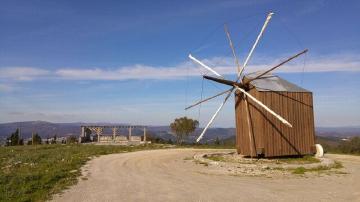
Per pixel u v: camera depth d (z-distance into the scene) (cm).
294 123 2570
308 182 1616
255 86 2508
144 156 2819
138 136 5094
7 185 1377
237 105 2750
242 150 2667
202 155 2661
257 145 2483
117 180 1620
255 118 2514
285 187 1475
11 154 2881
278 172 1903
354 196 1294
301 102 2620
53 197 1241
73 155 2761
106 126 5069
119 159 2567
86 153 2961
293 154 2536
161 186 1474
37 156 2588
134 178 1686
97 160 2475
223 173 1889
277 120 2509
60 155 2717
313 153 2616
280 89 2555
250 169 1953
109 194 1303
